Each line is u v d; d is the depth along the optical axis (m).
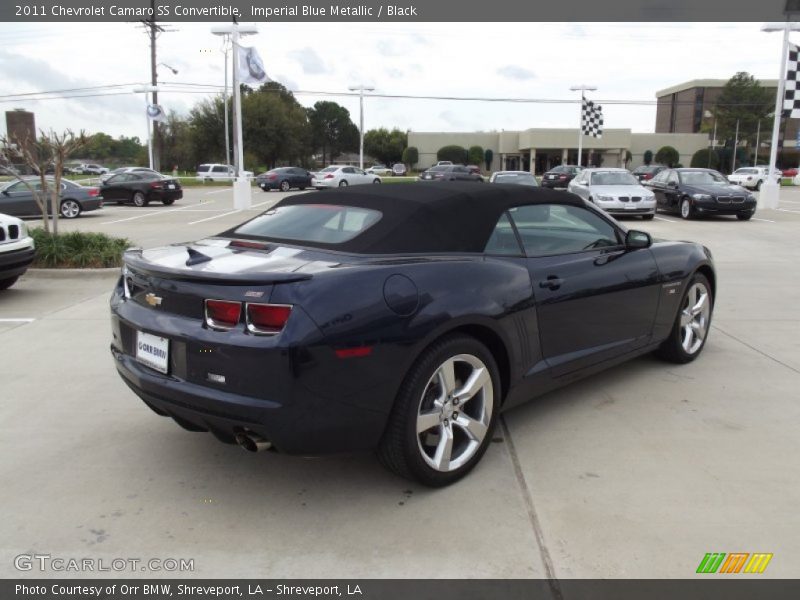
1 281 7.84
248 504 3.08
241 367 2.72
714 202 16.95
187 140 67.19
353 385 2.79
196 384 2.88
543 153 67.12
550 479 3.29
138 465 3.49
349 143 104.88
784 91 21.30
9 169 10.06
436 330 3.00
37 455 3.61
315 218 3.64
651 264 4.52
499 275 3.41
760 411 4.17
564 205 4.07
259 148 65.00
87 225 17.22
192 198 30.61
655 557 2.64
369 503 3.08
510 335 3.44
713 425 3.95
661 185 19.53
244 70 22.78
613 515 2.95
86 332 6.19
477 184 3.90
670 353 5.05
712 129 70.88
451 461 3.23
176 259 3.29
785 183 47.94
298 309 2.69
